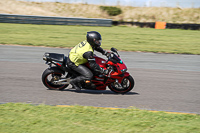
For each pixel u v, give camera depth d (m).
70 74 23.06
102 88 22.89
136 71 32.19
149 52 46.78
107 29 81.75
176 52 47.34
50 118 15.69
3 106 17.94
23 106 18.05
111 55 22.14
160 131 14.14
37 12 126.50
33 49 44.91
